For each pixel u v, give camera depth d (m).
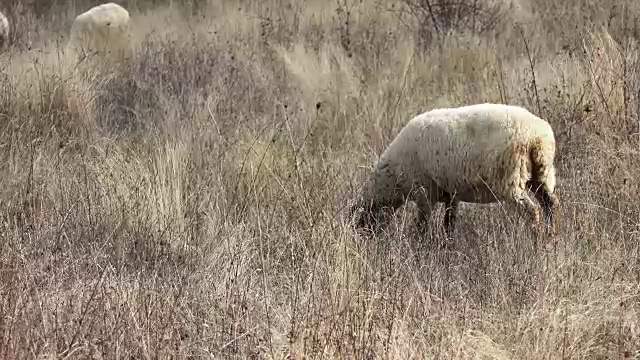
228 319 15.74
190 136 25.92
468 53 34.62
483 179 18.89
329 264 17.25
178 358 14.57
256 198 21.20
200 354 14.90
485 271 17.62
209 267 18.06
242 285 16.84
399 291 16.41
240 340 15.03
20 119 26.84
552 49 35.62
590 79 25.06
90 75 31.67
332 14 46.16
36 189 21.84
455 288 17.05
